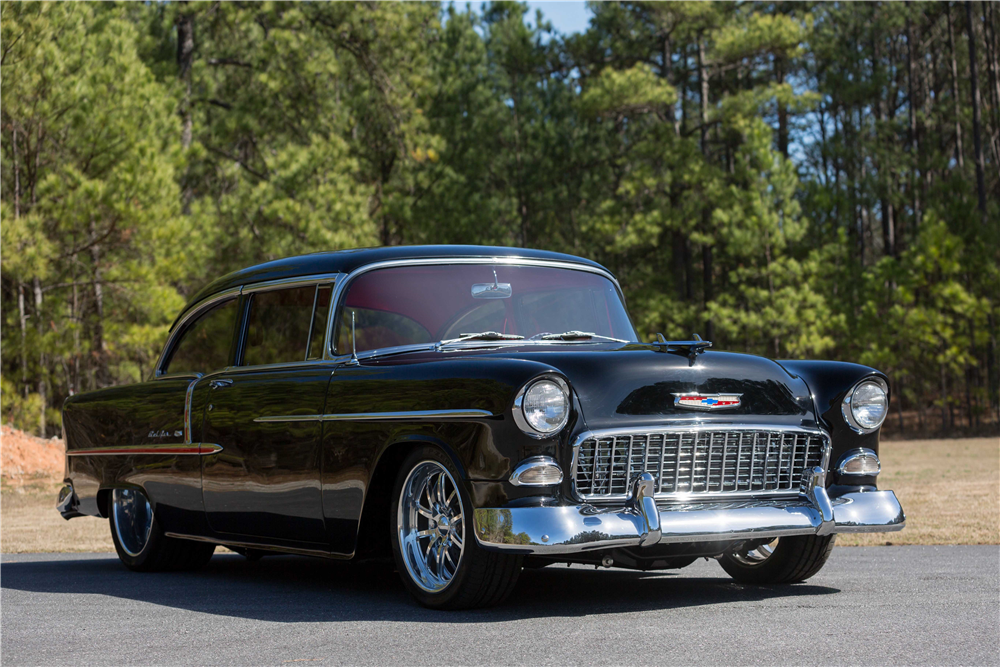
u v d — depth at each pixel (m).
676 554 4.28
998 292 25.19
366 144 26.17
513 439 3.79
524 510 3.76
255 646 3.49
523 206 33.16
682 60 34.66
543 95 33.66
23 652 3.52
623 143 34.06
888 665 3.04
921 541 6.50
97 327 16.92
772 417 4.25
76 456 6.30
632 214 30.52
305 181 21.06
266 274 5.20
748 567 4.90
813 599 4.31
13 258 14.46
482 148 30.34
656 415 4.00
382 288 4.74
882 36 35.34
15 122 15.62
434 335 4.59
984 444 20.83
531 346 4.51
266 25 24.45
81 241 16.05
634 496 3.92
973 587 4.52
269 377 4.89
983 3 33.97
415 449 4.15
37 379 17.33
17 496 12.11
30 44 15.09
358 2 24.06
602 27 31.92
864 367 4.54
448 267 4.90
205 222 19.08
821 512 4.26
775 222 26.83
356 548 4.37
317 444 4.51
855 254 33.06
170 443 5.42
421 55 25.62
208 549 5.80
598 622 3.79
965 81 35.22
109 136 15.62
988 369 26.45
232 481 5.00
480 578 3.94
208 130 22.98
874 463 4.48
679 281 32.53
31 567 6.20
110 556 6.94
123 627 3.95
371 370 4.40
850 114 34.88
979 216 26.08
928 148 32.16
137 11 21.42
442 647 3.38
